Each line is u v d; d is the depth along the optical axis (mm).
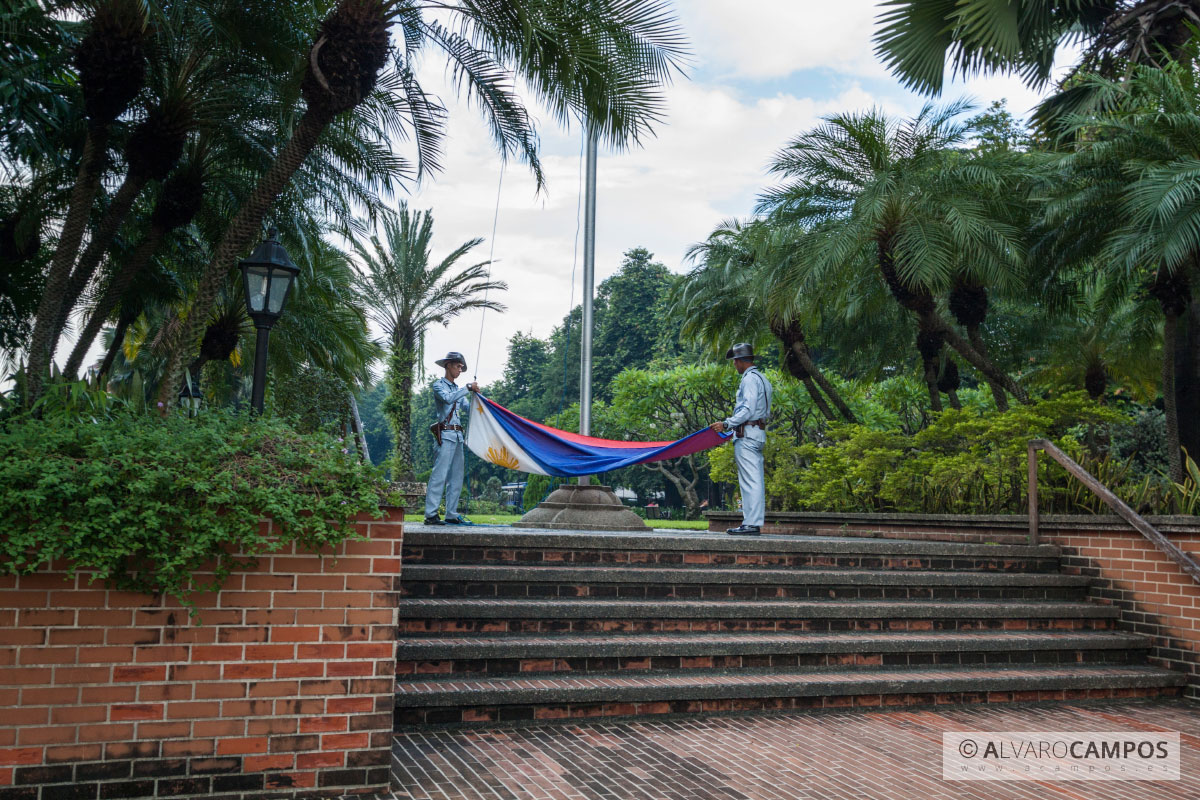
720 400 35125
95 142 9219
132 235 13750
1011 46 11977
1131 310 17766
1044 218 12164
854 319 18656
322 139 12055
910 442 12359
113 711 3811
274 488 4039
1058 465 10312
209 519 3877
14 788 3652
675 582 7148
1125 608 8102
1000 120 16172
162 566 3789
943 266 12305
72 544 3627
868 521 11508
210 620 3992
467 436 10086
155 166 9945
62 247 9250
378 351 22797
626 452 10344
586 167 11344
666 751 5086
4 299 12297
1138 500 9219
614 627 6605
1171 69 10859
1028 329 18922
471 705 5402
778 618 7062
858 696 6324
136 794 3809
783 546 7965
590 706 5688
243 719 3996
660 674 6215
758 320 20453
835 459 13320
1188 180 9414
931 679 6523
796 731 5652
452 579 6562
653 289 57406
